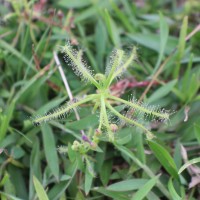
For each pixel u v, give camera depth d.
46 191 0.09
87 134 0.09
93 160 0.09
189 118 0.10
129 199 0.08
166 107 0.10
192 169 0.09
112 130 0.08
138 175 0.09
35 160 0.09
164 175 0.09
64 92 0.10
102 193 0.09
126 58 0.10
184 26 0.10
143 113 0.09
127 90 0.10
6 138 0.09
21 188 0.09
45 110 0.09
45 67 0.10
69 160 0.09
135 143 0.09
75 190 0.09
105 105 0.08
